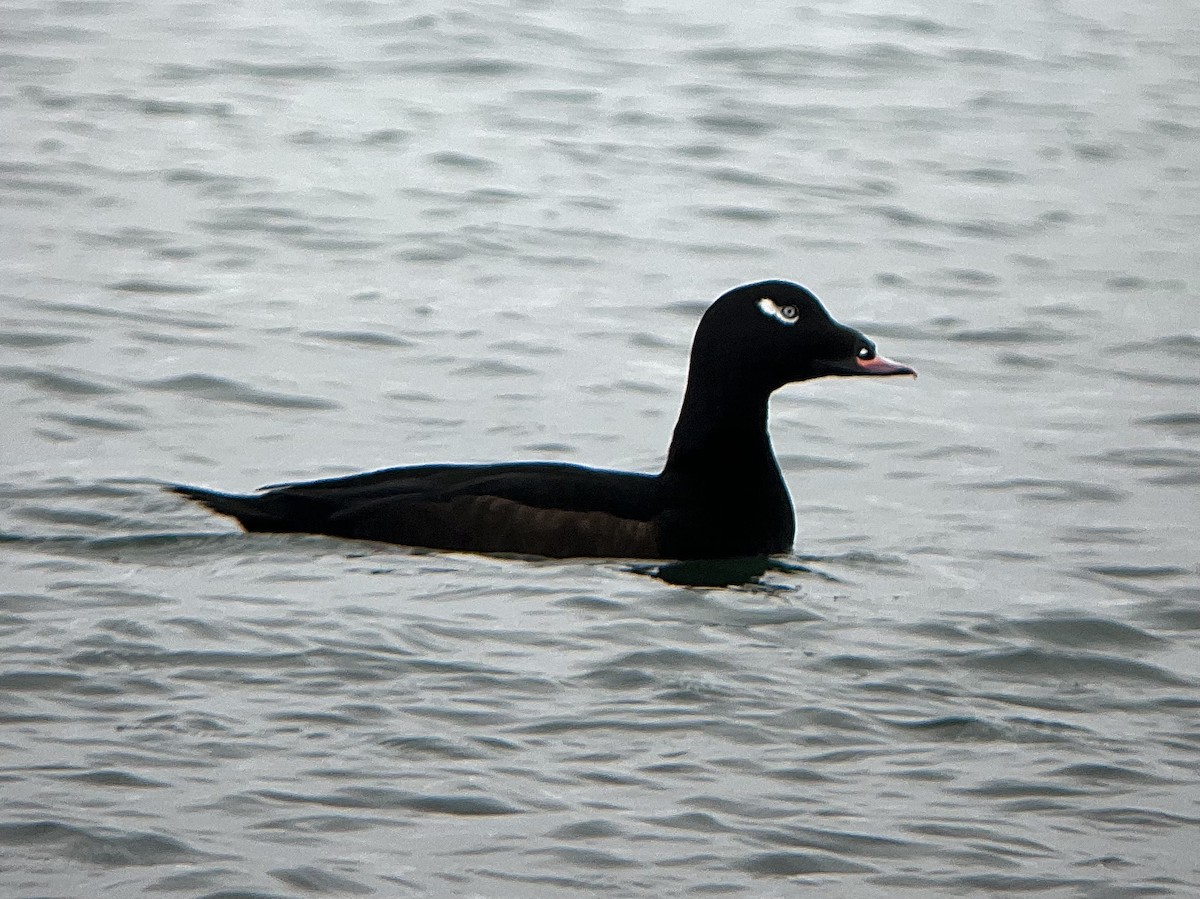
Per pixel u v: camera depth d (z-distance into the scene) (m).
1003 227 20.94
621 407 15.21
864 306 18.22
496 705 9.35
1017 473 13.91
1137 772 8.89
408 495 11.72
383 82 26.11
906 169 23.03
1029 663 10.23
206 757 8.63
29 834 7.86
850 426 15.07
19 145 22.44
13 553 11.32
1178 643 10.64
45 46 27.38
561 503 11.66
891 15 31.36
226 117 24.08
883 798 8.54
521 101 25.47
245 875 7.62
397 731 8.98
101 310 17.00
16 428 13.95
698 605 10.91
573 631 10.37
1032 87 27.05
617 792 8.48
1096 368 16.62
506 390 15.52
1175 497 13.41
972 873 7.89
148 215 20.11
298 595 10.73
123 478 12.88
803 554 12.09
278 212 20.41
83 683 9.38
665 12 31.02
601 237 20.11
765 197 21.73
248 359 15.90
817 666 10.04
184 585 10.83
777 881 7.78
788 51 28.62
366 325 17.02
